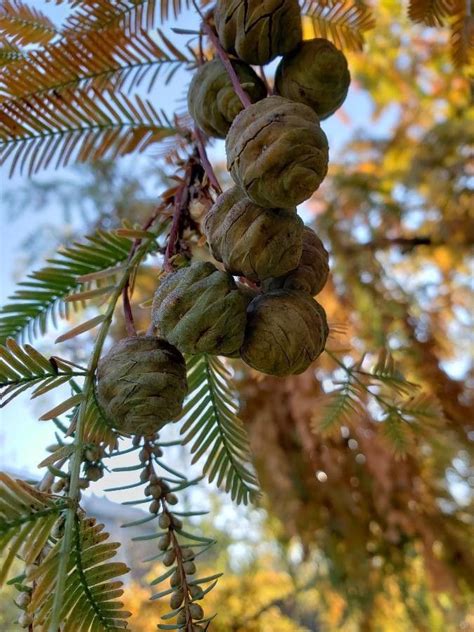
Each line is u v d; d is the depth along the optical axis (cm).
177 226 12
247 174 9
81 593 9
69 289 15
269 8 12
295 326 10
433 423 17
